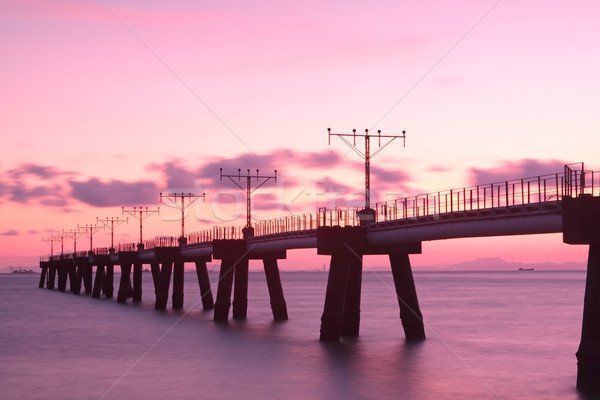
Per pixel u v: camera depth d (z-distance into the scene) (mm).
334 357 62000
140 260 150250
